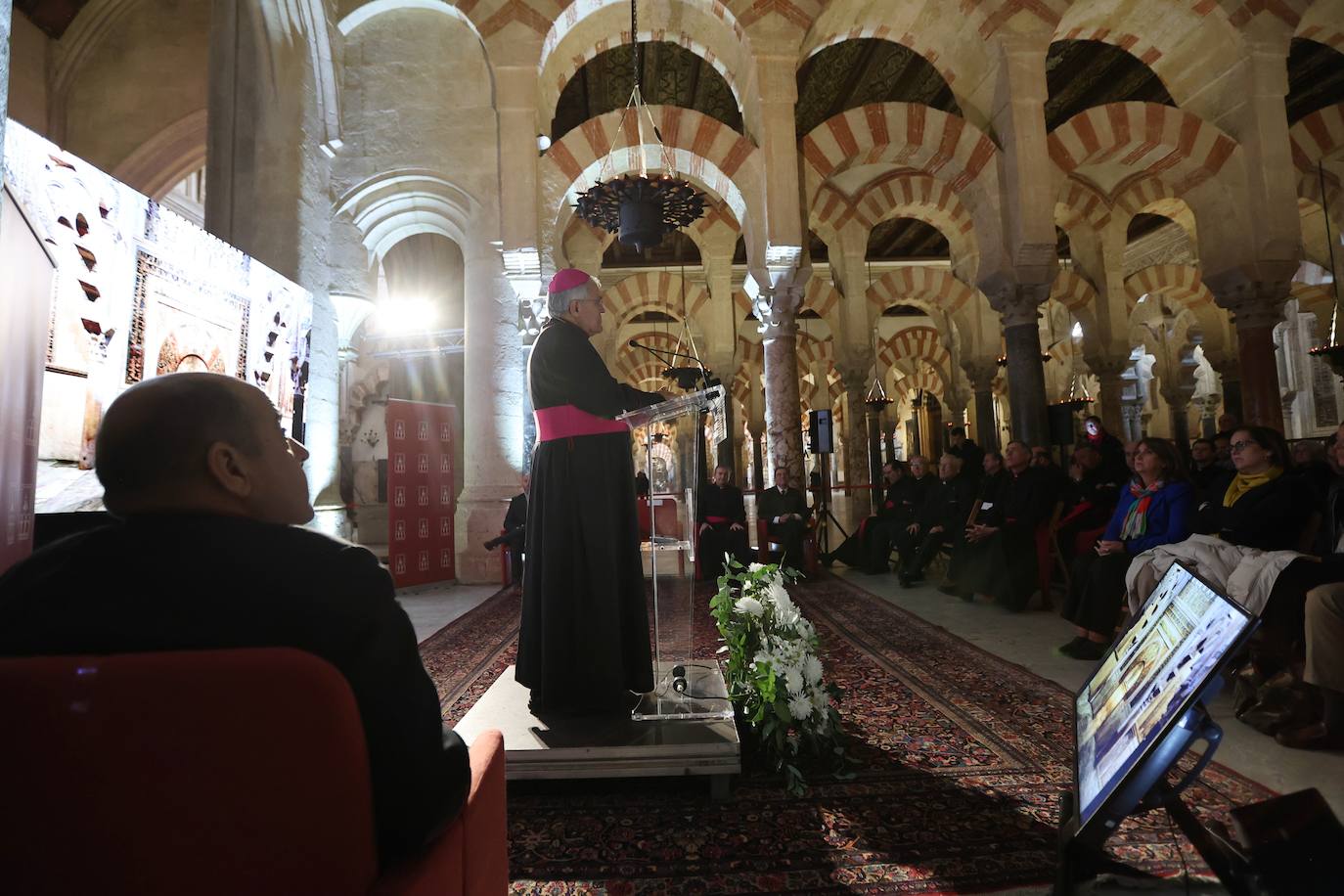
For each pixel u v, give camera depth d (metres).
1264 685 3.10
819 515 10.23
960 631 5.44
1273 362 8.34
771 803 2.56
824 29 8.30
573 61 8.39
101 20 9.70
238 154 7.48
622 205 6.23
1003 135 8.14
